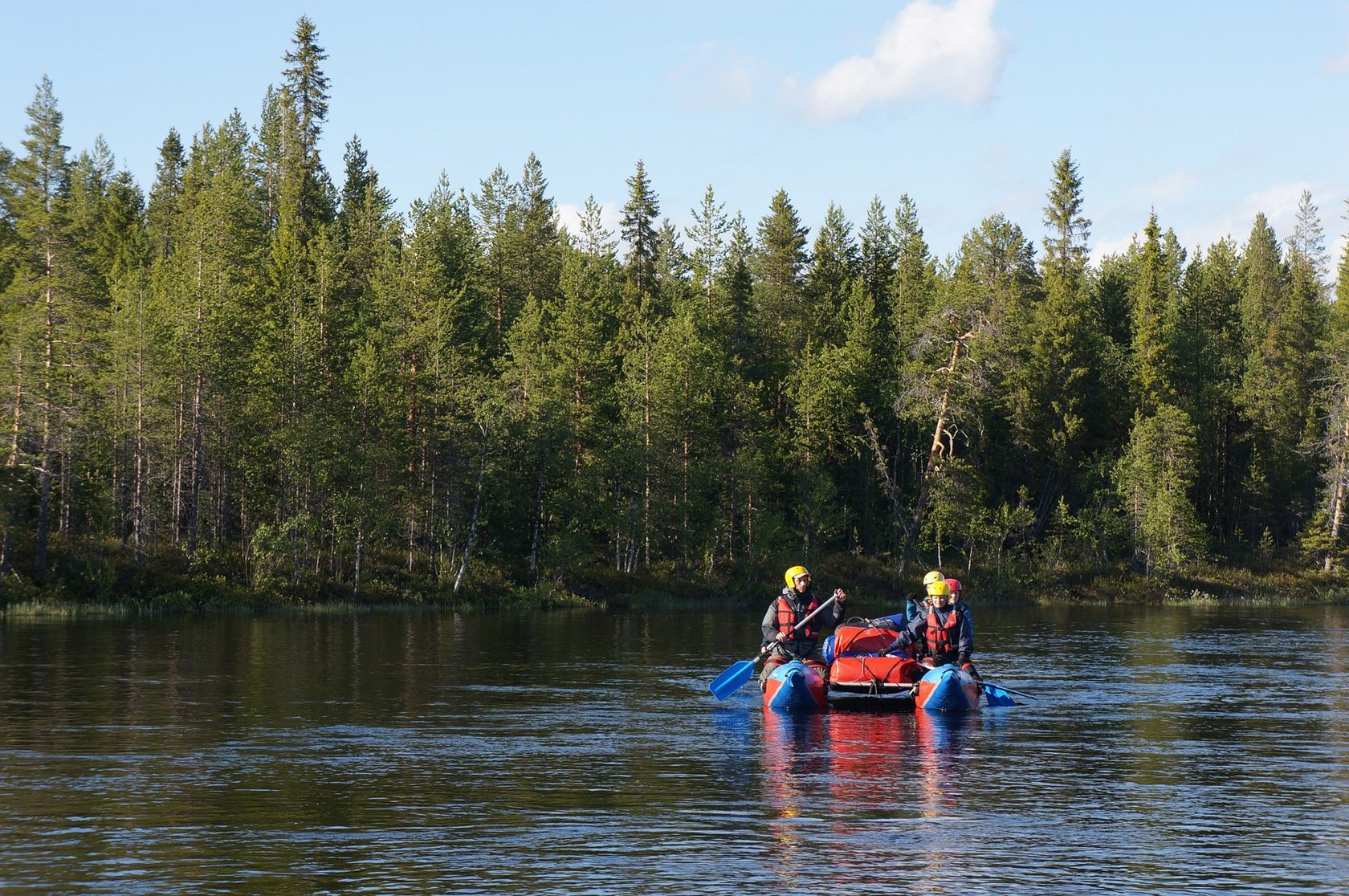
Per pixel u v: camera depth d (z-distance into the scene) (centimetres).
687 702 1620
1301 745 1262
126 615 4041
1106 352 8275
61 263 4606
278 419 5291
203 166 8919
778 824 880
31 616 3906
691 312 7219
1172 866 768
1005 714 1502
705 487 6291
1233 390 8212
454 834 850
